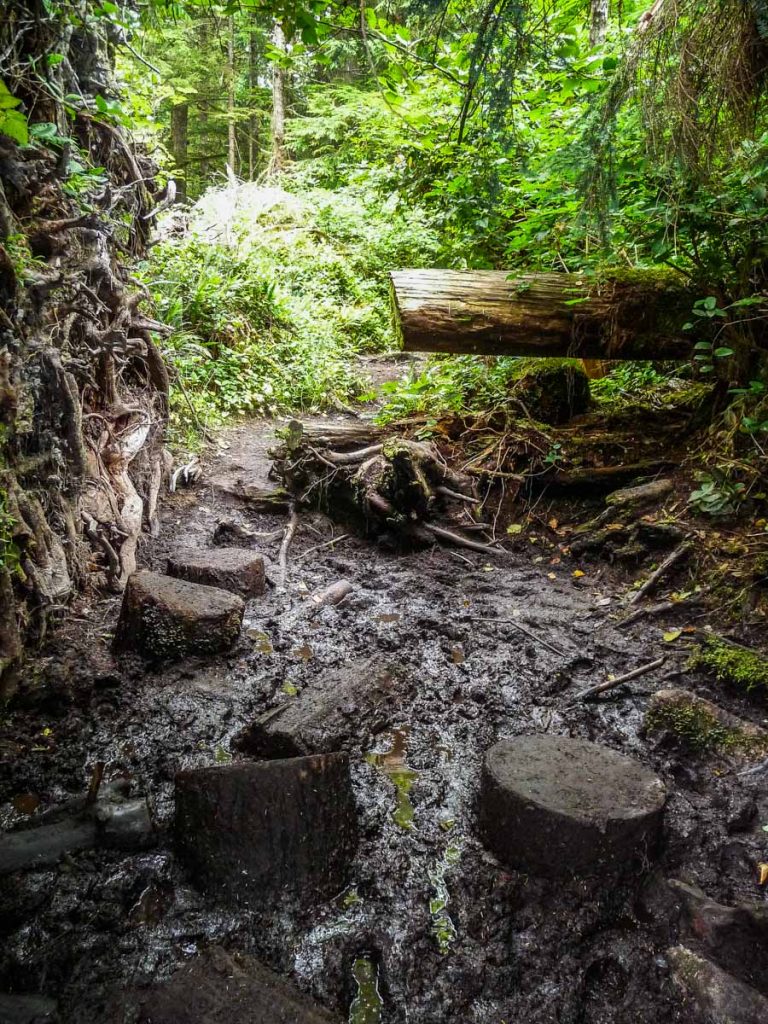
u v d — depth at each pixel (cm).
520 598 400
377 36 337
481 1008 182
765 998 179
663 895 210
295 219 1148
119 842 223
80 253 387
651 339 455
